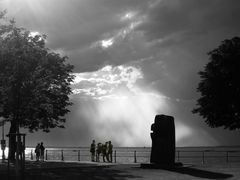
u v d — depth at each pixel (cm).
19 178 2069
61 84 5341
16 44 4150
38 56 4500
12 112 4241
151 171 3119
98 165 3825
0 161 4781
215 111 5953
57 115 5391
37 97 4300
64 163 4356
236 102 5850
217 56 5947
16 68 3994
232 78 5803
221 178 2675
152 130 3550
